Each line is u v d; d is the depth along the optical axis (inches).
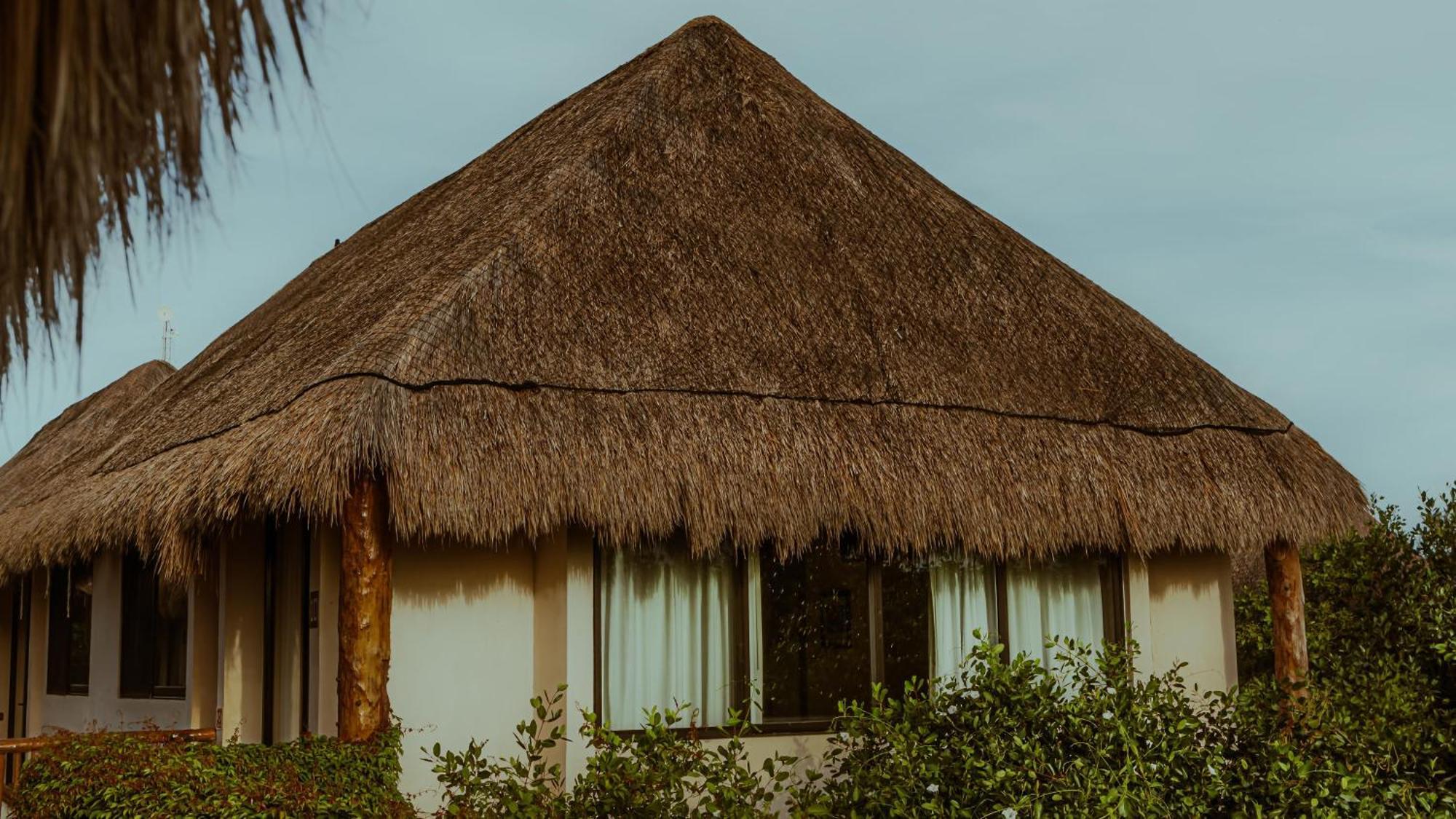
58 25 125.4
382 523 365.4
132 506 408.2
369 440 354.9
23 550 527.2
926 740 342.0
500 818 289.3
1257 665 586.9
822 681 432.1
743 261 464.1
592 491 377.7
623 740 347.6
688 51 543.2
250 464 359.3
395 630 395.2
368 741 356.5
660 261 448.8
